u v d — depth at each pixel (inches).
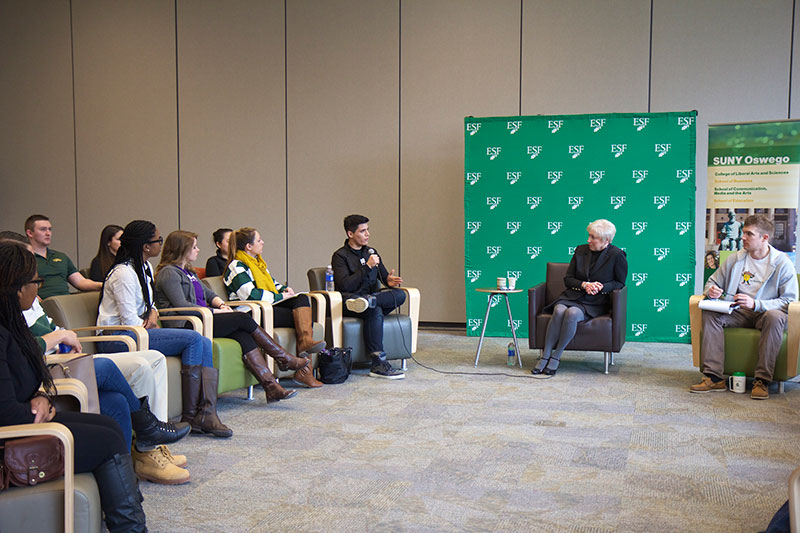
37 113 323.3
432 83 282.0
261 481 111.0
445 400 166.1
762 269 175.0
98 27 314.7
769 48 250.4
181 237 160.7
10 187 327.9
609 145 246.8
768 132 230.5
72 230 322.3
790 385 180.9
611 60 264.2
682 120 240.4
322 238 297.4
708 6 254.7
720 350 173.5
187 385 136.9
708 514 96.9
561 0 267.3
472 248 260.5
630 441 131.9
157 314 145.5
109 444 79.0
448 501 102.4
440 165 283.6
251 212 303.7
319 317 189.0
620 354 226.1
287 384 184.4
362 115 290.4
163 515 97.1
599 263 199.0
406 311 288.7
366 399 167.3
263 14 297.6
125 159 315.0
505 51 273.7
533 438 134.4
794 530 64.6
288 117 297.7
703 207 259.4
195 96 306.3
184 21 305.6
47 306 131.0
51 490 71.4
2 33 324.2
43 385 82.4
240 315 159.9
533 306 198.1
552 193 252.4
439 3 279.4
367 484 109.7
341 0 289.4
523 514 97.3
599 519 95.4
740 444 129.5
